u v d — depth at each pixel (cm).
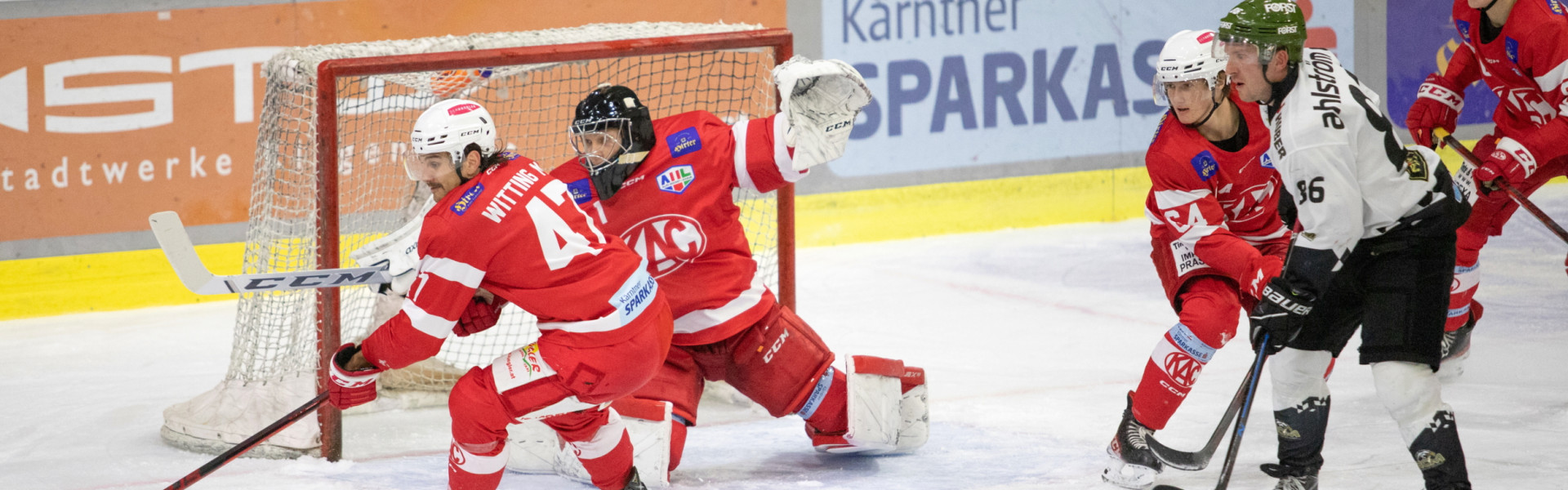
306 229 715
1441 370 730
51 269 1012
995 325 936
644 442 560
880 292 1059
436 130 483
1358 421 659
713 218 577
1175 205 542
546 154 997
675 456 581
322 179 607
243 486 583
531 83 914
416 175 496
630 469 548
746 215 1017
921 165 1288
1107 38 1350
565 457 577
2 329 967
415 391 756
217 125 1056
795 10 1209
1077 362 825
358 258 567
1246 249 528
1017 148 1327
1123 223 1359
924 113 1278
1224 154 537
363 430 694
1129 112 1373
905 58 1261
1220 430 545
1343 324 518
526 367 492
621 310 493
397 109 776
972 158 1309
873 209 1276
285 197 720
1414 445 492
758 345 588
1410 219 489
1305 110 466
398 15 1093
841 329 934
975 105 1301
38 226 1005
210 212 1062
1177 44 526
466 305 487
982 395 742
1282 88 475
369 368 507
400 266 520
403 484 587
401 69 617
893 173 1277
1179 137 536
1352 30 1419
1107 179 1373
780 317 596
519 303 491
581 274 488
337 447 626
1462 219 498
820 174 1249
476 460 510
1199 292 552
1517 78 706
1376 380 496
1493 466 570
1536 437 618
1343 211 465
